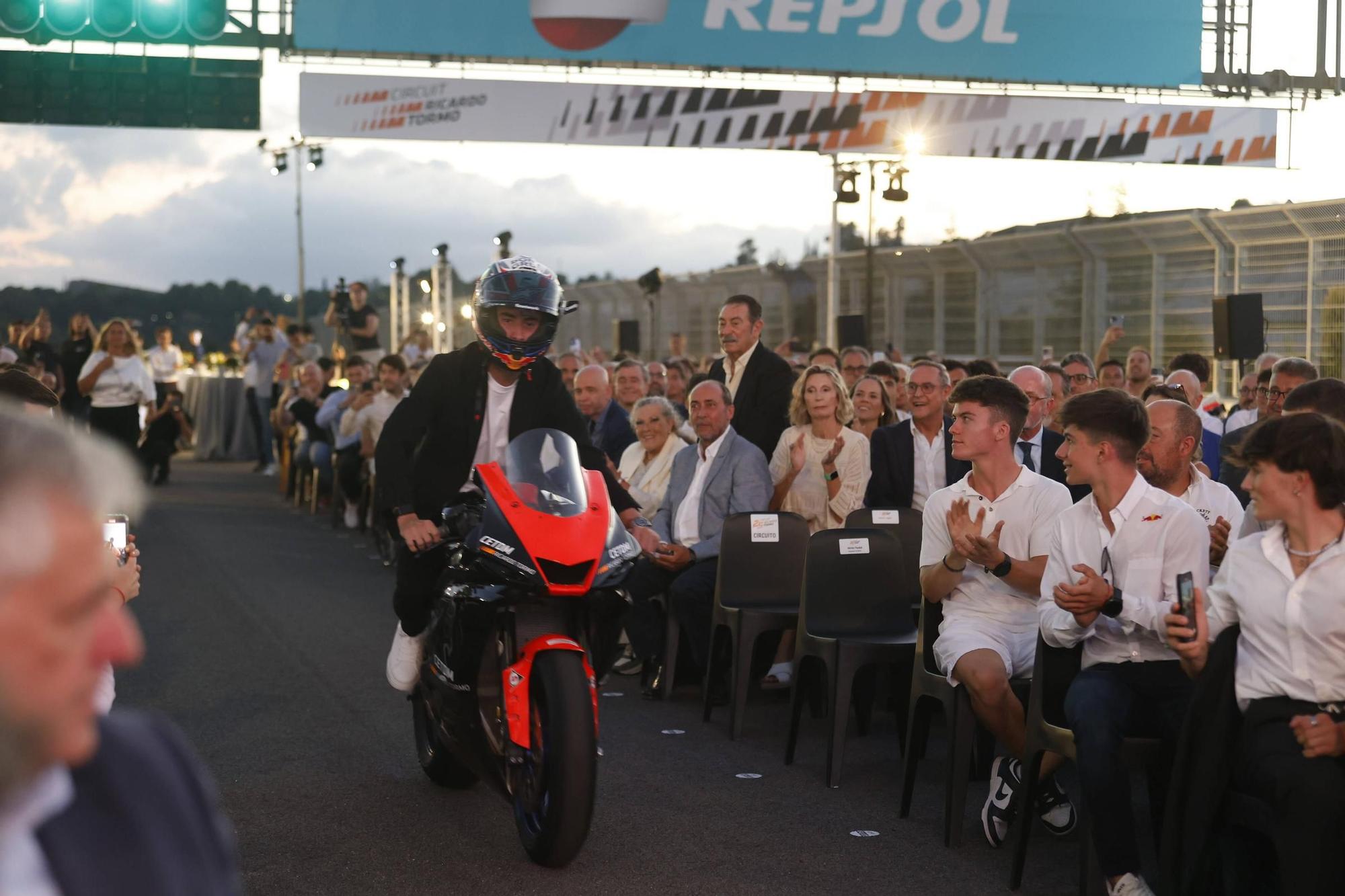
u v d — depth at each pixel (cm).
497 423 466
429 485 467
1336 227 1231
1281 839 323
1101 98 1523
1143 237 1427
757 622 600
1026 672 461
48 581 96
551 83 1426
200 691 669
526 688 407
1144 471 486
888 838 459
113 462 102
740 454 694
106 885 102
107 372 1348
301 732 593
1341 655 329
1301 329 1274
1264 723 335
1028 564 453
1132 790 529
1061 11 1484
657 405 754
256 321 2425
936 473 662
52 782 101
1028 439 671
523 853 438
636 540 442
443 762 497
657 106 1448
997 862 436
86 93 1416
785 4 1433
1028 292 1612
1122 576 410
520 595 410
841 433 705
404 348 2017
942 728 624
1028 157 1516
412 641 489
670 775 537
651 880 414
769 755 571
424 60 1406
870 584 563
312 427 1498
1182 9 1505
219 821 115
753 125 1467
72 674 98
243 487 1792
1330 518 335
